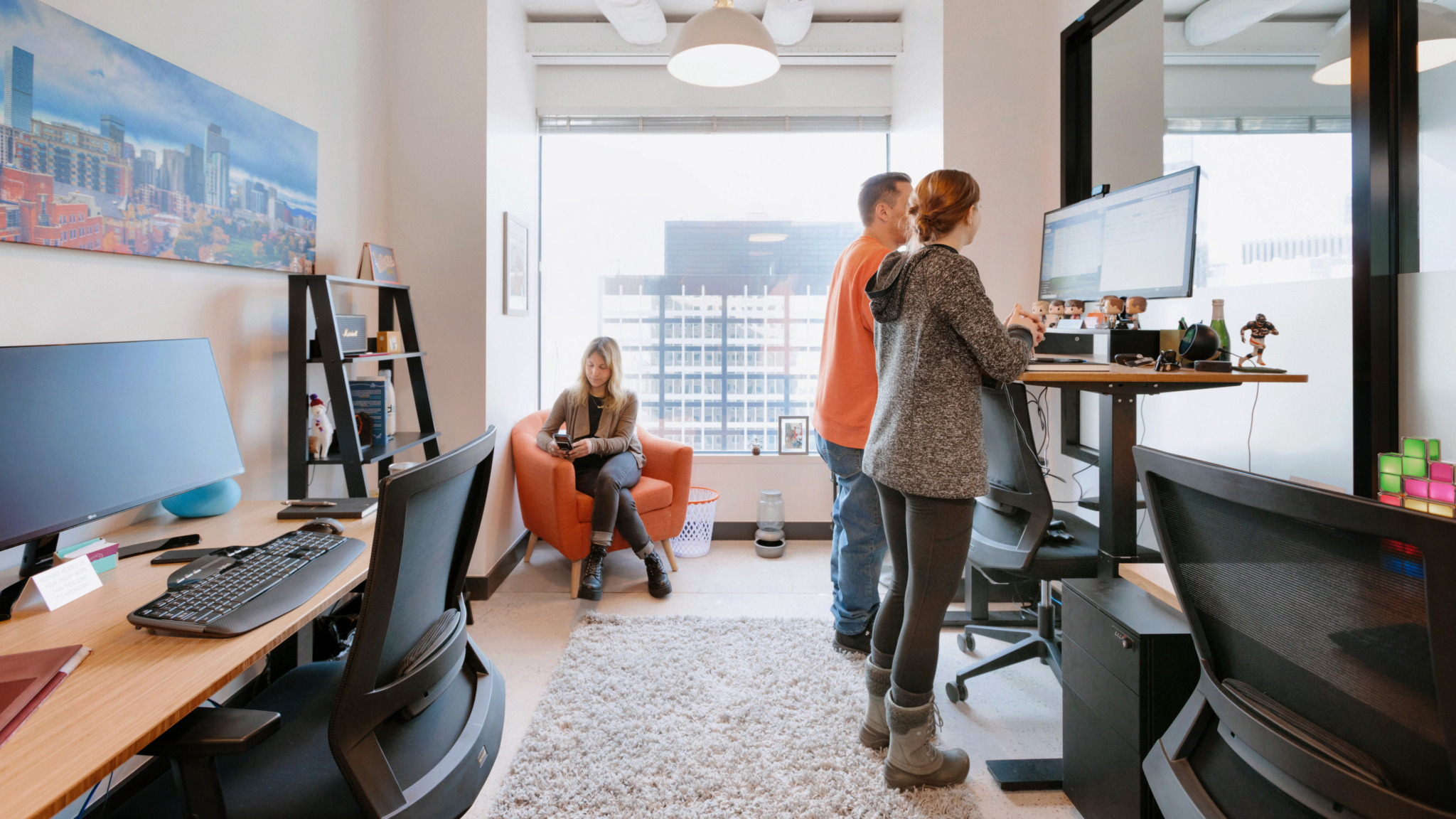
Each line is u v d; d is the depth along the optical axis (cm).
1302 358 186
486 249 292
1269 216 197
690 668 217
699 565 331
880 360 162
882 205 204
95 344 125
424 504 95
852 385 207
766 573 320
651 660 223
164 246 166
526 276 353
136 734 76
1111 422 177
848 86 381
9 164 130
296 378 206
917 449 144
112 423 125
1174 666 130
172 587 112
